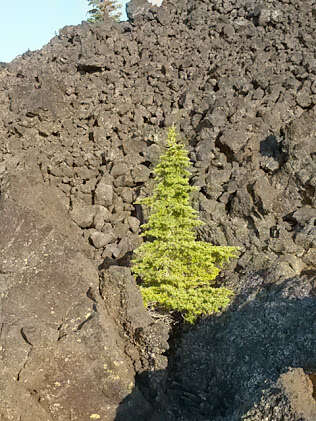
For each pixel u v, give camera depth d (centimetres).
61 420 835
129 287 987
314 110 1439
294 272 1127
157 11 2141
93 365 867
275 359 937
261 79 1670
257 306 1077
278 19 1947
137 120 1714
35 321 912
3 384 795
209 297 1056
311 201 1259
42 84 1753
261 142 1452
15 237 1058
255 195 1286
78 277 1014
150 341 938
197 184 1393
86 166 1602
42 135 1659
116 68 1902
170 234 1116
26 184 1359
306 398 715
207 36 2016
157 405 909
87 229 1473
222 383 984
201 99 1730
